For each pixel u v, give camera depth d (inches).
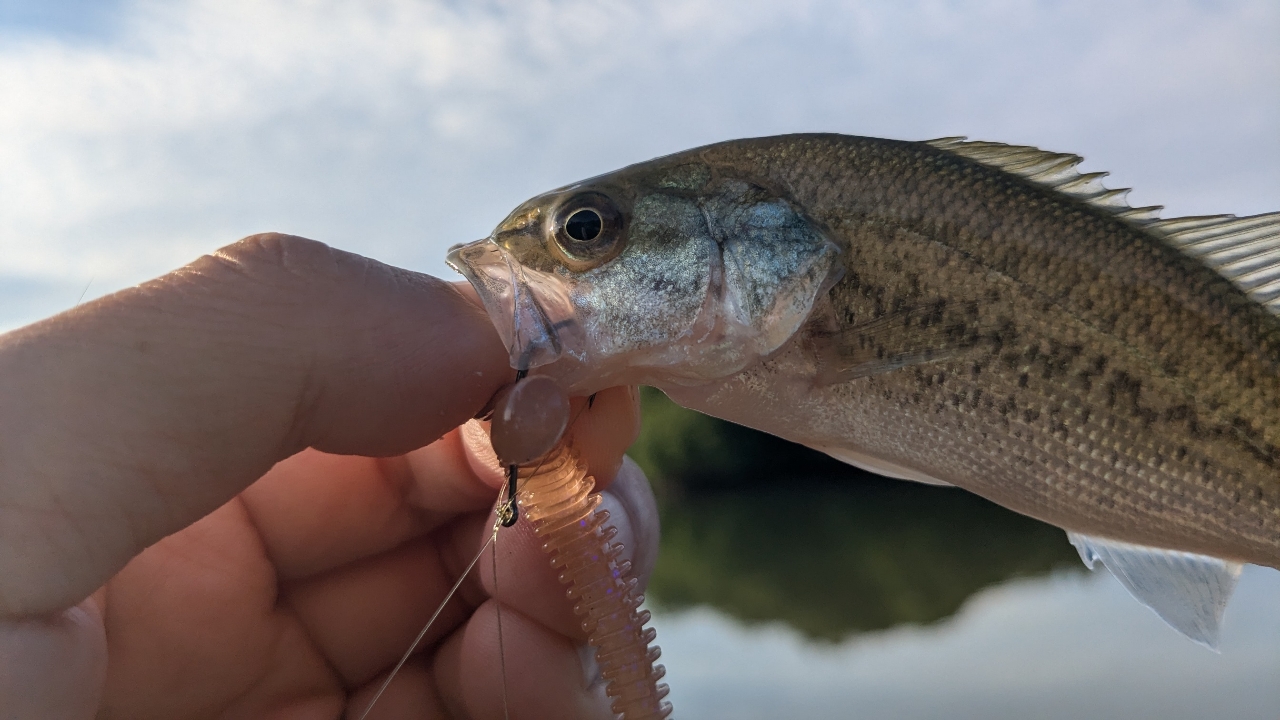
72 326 2.8
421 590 4.7
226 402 2.9
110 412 2.7
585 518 3.6
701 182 4.1
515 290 3.6
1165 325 3.9
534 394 3.2
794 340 4.0
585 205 3.9
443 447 4.5
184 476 2.8
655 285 3.9
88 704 2.8
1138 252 4.0
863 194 4.0
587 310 3.9
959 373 4.0
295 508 4.3
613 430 4.0
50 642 2.6
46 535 2.6
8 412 2.6
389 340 3.2
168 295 2.9
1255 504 3.9
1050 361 3.9
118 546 2.7
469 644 4.6
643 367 4.0
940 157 4.0
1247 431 3.9
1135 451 3.9
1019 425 4.0
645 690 3.5
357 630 4.6
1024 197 4.0
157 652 3.8
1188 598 4.1
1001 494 4.1
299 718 4.4
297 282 3.1
